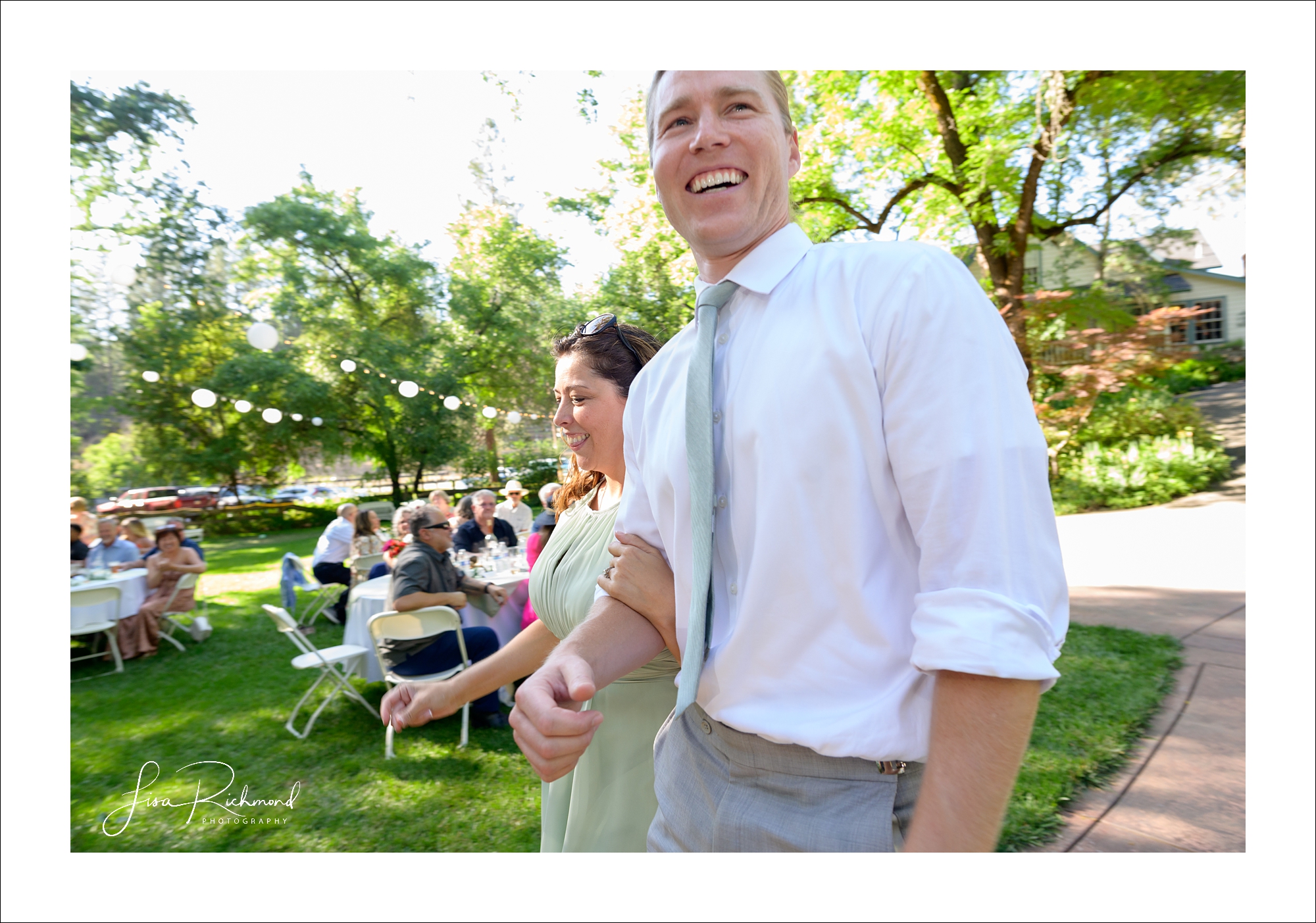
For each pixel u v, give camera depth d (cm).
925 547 71
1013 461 70
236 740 435
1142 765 310
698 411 87
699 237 91
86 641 649
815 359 79
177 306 1820
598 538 157
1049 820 269
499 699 464
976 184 985
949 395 70
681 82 89
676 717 88
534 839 313
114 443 1788
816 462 78
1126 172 1015
